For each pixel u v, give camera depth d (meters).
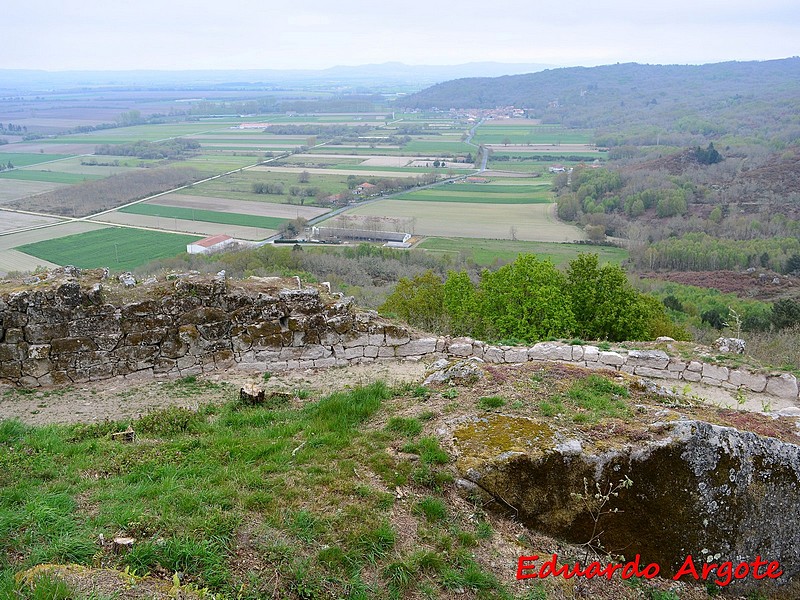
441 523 7.79
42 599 5.35
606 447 8.34
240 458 8.96
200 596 5.85
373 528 7.34
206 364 14.38
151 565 6.36
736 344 18.06
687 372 15.69
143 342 13.80
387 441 9.38
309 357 15.12
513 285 22.83
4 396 12.54
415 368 15.28
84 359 13.35
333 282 45.44
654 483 8.23
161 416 11.04
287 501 7.68
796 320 34.75
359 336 15.52
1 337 12.83
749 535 8.43
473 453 8.58
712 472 8.27
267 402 12.19
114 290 14.07
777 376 15.01
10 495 7.49
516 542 7.88
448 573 7.02
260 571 6.48
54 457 9.08
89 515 7.18
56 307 13.06
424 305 25.12
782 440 9.36
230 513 7.24
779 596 8.49
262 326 14.76
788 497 8.63
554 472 8.24
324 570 6.67
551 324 21.45
